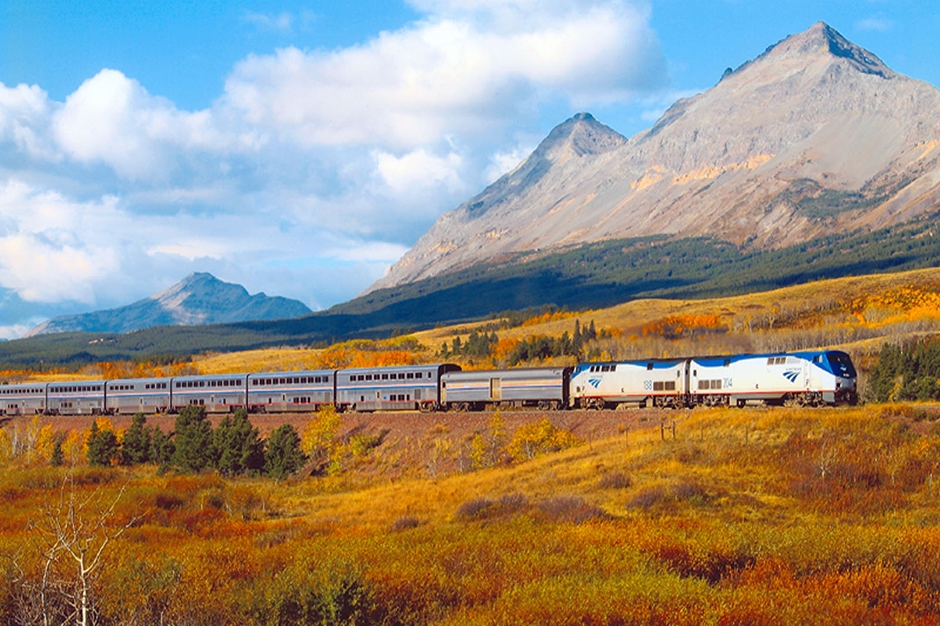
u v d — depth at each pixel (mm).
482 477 60656
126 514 47125
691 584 24609
